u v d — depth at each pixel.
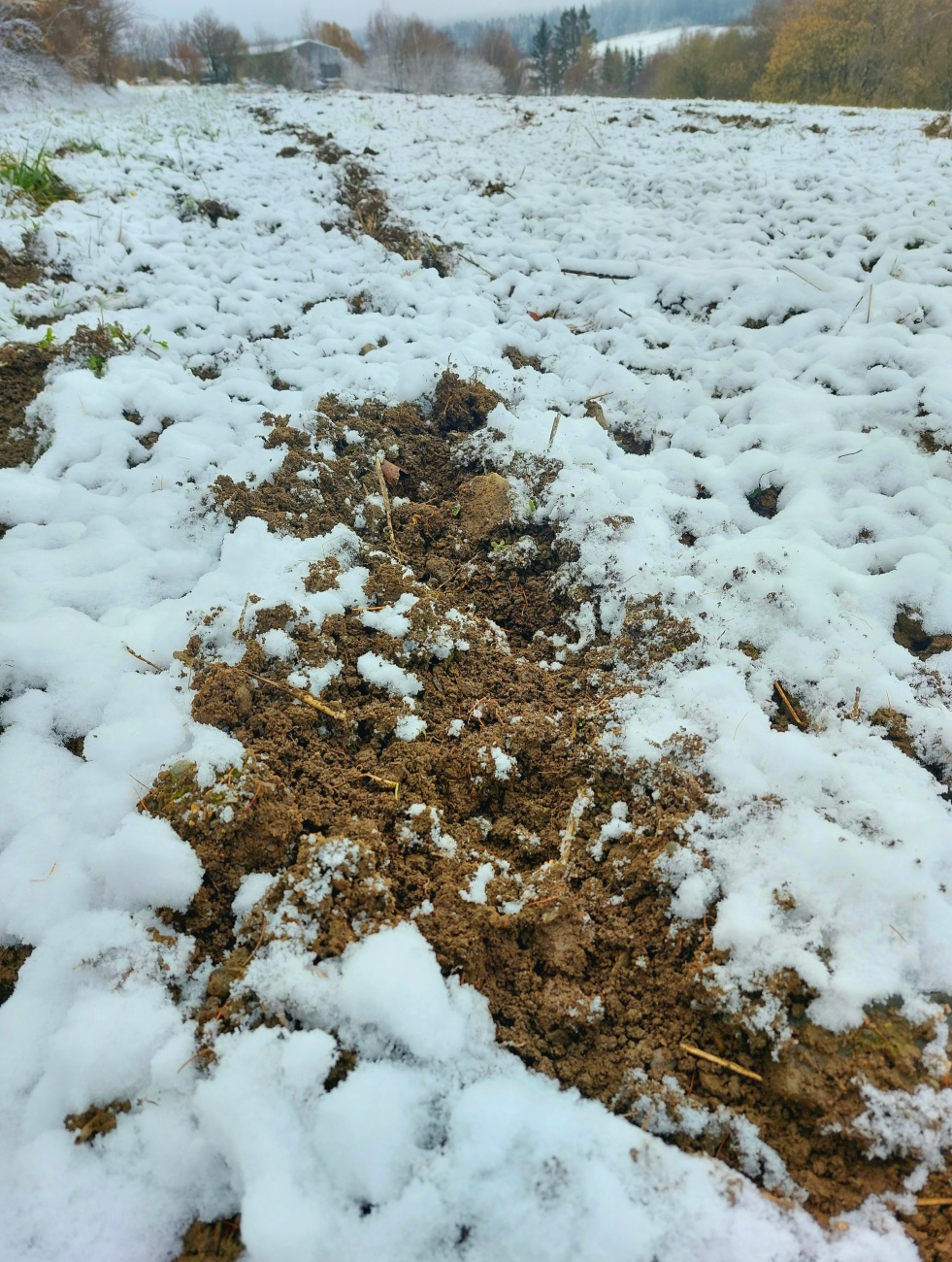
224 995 1.63
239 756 1.98
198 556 2.77
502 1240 1.33
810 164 6.37
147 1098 1.50
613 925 1.81
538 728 2.20
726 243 5.15
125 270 4.50
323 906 1.70
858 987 1.57
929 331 3.92
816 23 20.00
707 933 1.72
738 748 2.07
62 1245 1.35
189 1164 1.42
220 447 3.21
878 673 2.29
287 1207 1.31
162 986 1.65
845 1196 1.43
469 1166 1.39
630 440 3.74
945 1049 1.53
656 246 5.26
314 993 1.58
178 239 5.00
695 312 4.63
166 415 3.40
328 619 2.45
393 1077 1.49
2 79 8.38
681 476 3.34
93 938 1.70
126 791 1.96
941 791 2.05
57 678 2.27
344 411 3.47
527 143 7.70
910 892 1.68
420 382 3.68
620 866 1.90
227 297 4.35
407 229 5.50
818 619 2.45
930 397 3.40
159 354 3.82
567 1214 1.34
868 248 4.79
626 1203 1.36
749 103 9.36
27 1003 1.64
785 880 1.75
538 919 1.78
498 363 3.98
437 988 1.62
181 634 2.40
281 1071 1.47
